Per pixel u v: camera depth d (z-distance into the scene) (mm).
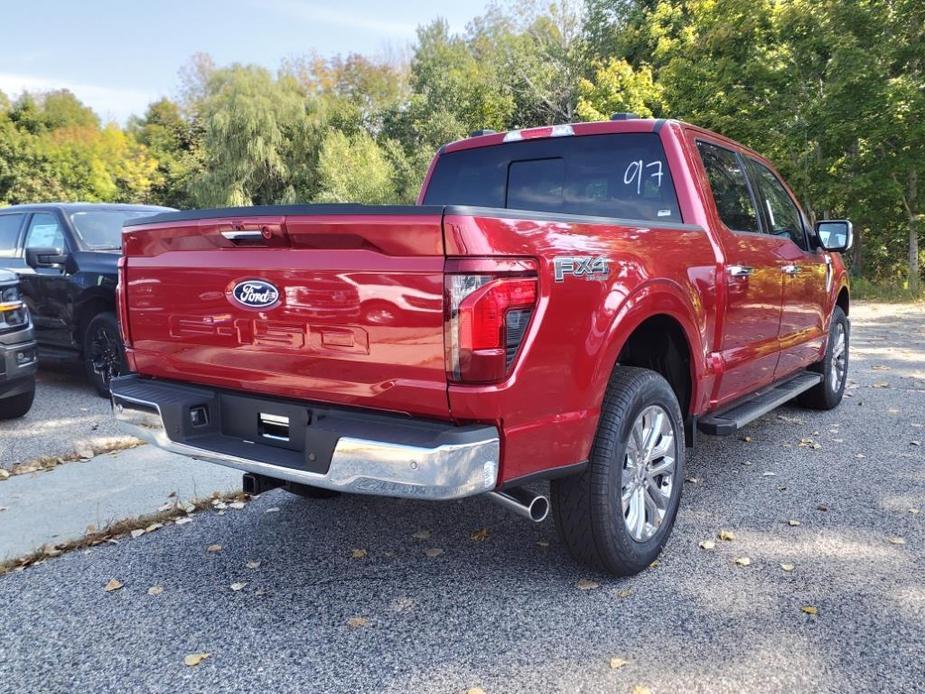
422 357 2445
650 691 2393
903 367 8242
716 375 3818
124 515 4027
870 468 4695
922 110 15188
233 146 45219
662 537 3342
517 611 2936
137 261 3289
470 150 4625
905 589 3064
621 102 20828
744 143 18469
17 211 7941
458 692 2412
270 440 2967
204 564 3432
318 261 2625
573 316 2688
